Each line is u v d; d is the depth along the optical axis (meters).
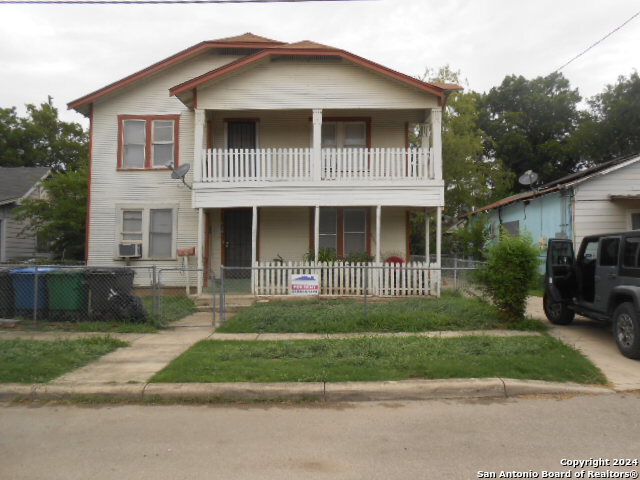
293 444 4.52
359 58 12.99
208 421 5.16
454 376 6.27
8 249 20.30
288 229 15.37
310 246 15.30
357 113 15.12
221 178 13.29
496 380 6.08
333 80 13.38
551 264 9.62
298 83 13.40
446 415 5.30
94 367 6.87
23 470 4.01
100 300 10.11
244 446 4.48
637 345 7.11
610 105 30.53
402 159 13.51
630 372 6.68
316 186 13.14
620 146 30.84
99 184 15.02
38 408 5.62
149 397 5.86
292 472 3.94
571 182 14.46
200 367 6.65
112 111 15.12
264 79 13.43
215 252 15.16
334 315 10.05
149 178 15.02
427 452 4.32
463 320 9.66
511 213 19.83
